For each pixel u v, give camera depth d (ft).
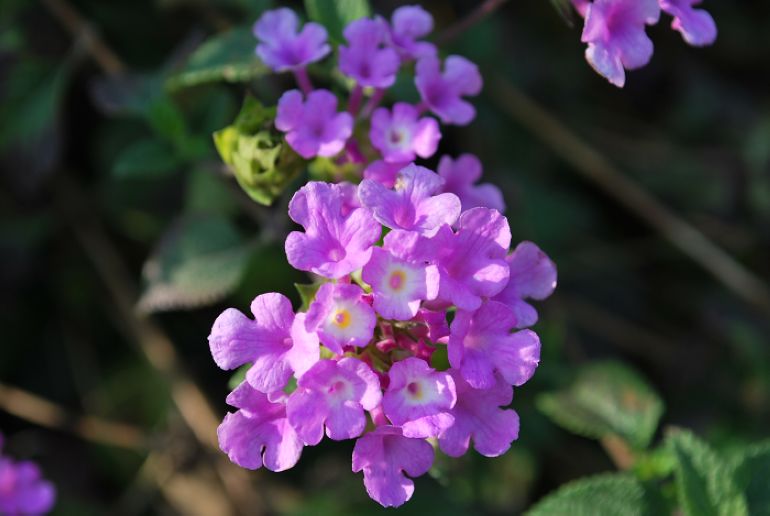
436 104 0.66
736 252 0.93
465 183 0.66
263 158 0.64
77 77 0.86
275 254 0.81
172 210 0.87
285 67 0.66
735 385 0.87
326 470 0.84
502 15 0.93
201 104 0.75
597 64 0.62
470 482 0.83
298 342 0.58
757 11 0.99
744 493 0.68
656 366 0.91
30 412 0.86
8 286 0.88
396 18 0.68
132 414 0.87
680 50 0.99
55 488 0.86
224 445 0.59
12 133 0.83
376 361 0.59
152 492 0.87
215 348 0.58
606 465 0.85
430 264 0.58
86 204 0.88
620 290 0.93
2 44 0.83
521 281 0.61
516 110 0.89
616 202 0.95
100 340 0.90
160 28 0.86
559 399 0.76
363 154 0.66
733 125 0.96
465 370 0.58
